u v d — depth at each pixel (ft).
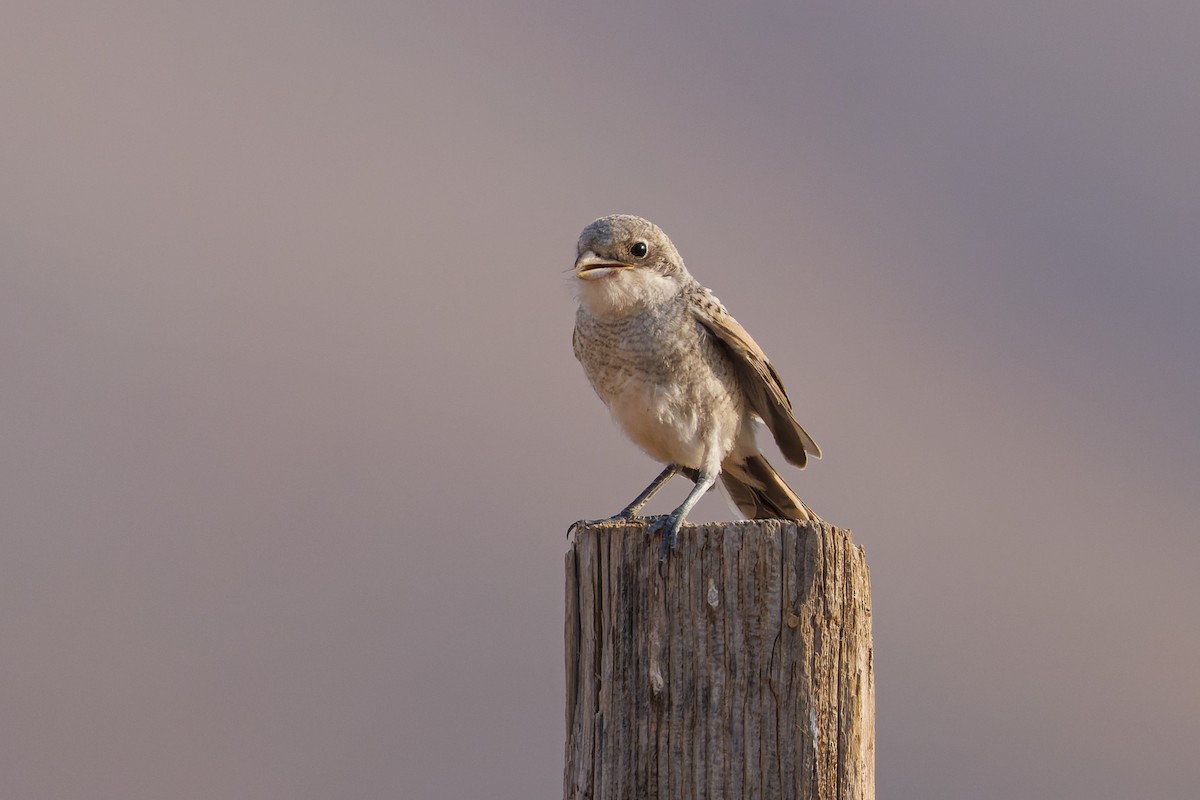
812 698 24.03
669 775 24.29
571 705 26.32
